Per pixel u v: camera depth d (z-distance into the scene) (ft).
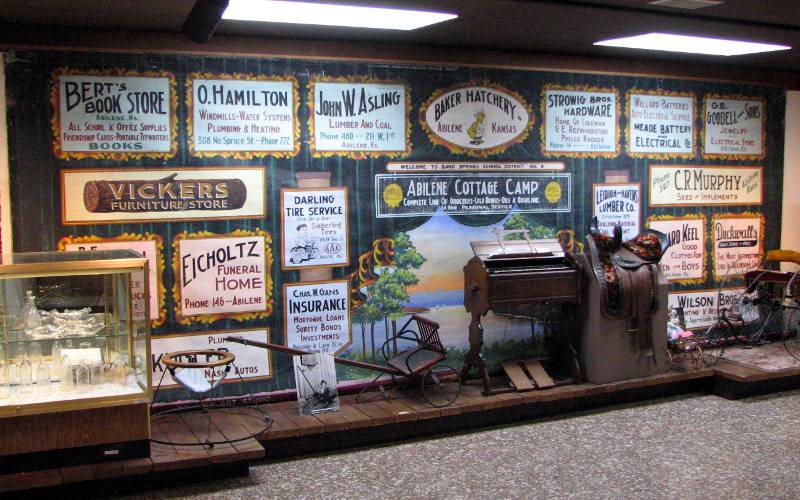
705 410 20.06
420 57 20.11
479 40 19.62
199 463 14.79
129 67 17.40
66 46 16.89
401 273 20.27
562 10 16.22
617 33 18.84
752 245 25.36
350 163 19.57
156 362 17.92
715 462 16.42
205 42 17.34
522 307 21.59
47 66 16.79
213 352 16.48
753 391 21.33
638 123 23.17
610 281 19.97
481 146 21.01
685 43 20.22
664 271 23.93
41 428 14.08
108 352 14.79
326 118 19.25
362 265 19.84
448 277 20.81
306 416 17.54
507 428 18.81
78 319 14.64
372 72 19.63
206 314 18.35
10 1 14.61
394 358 18.90
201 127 18.08
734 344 24.73
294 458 16.83
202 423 17.01
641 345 20.52
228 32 17.95
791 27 18.37
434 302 20.67
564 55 21.86
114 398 14.43
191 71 17.90
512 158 21.43
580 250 22.52
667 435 18.16
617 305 20.01
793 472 15.84
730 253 24.99
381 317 20.10
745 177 25.12
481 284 19.02
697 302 24.45
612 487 15.16
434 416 17.90
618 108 22.82
